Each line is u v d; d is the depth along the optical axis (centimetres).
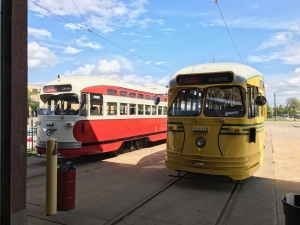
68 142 984
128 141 1370
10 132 409
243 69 710
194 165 693
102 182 780
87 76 1130
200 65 755
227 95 686
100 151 1110
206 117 685
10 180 408
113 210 548
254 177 859
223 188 725
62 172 543
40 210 545
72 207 552
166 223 489
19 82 423
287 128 3578
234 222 502
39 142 1044
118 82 1280
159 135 1691
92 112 1077
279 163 1098
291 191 707
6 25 409
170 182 776
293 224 354
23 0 430
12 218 410
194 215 530
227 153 660
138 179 816
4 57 407
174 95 761
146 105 1523
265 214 542
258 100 691
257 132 750
